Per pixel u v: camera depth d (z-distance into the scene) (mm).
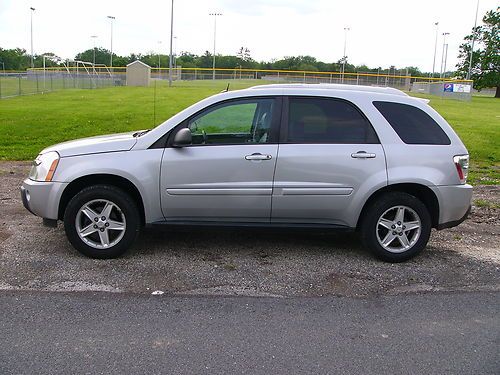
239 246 5668
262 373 3205
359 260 5324
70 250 5359
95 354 3383
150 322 3848
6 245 5453
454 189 5270
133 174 5000
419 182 5152
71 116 17062
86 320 3852
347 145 5117
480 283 4785
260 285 4598
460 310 4195
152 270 4883
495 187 9336
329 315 4043
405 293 4520
